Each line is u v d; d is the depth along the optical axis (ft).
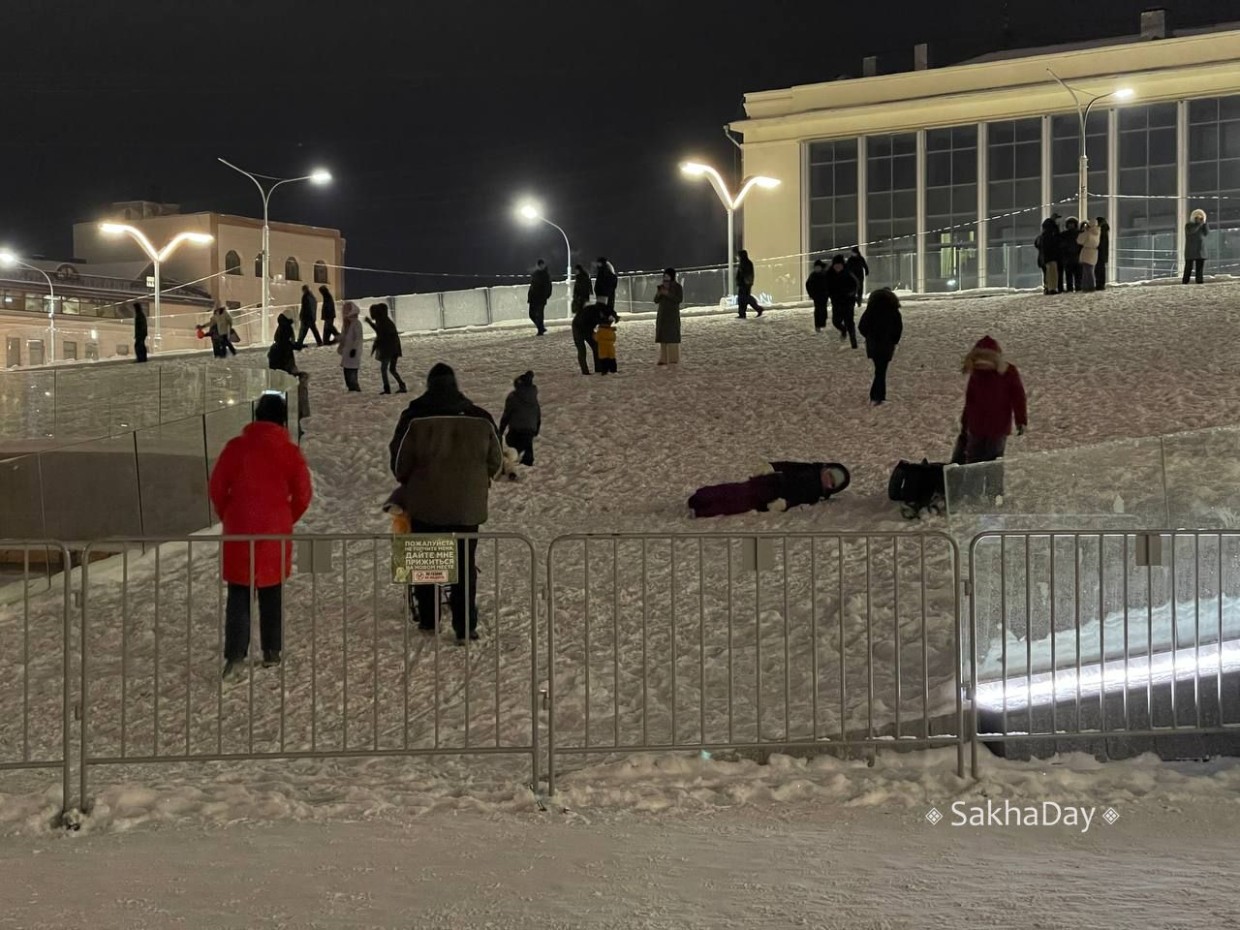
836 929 16.48
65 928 16.69
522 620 35.27
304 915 17.12
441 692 30.01
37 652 35.40
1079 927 16.46
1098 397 65.72
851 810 22.49
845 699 25.50
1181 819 21.98
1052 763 25.26
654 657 31.40
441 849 20.24
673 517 49.65
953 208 168.14
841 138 174.50
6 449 78.74
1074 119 161.89
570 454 62.23
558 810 22.47
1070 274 111.45
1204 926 16.46
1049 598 26.04
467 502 33.53
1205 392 64.34
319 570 24.82
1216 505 34.58
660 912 17.19
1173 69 155.63
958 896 17.81
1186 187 156.66
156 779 25.50
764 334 103.76
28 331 265.13
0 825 22.07
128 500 58.39
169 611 38.50
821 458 57.82
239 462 32.96
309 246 333.21
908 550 38.47
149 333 177.99
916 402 68.28
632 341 104.22
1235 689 27.07
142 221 319.27
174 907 17.49
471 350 108.27
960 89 167.32
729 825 21.66
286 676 31.48
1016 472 36.58
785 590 24.84
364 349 118.62
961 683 25.76
